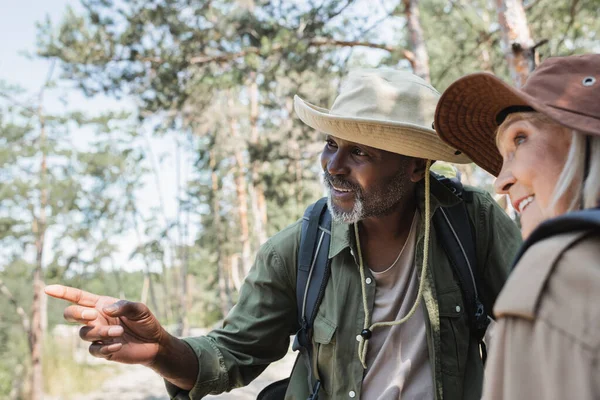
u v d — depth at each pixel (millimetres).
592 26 9477
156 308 42469
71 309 1515
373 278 1763
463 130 1294
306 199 18531
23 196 23594
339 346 1725
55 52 11320
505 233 1798
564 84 941
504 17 5617
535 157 936
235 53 10805
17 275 26672
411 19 9609
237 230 31375
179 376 1738
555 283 742
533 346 742
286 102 12289
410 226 1782
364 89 1743
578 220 758
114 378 22344
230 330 1892
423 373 1705
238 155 23016
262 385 15945
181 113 13633
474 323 1743
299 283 1805
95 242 30875
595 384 674
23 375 20703
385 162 1688
